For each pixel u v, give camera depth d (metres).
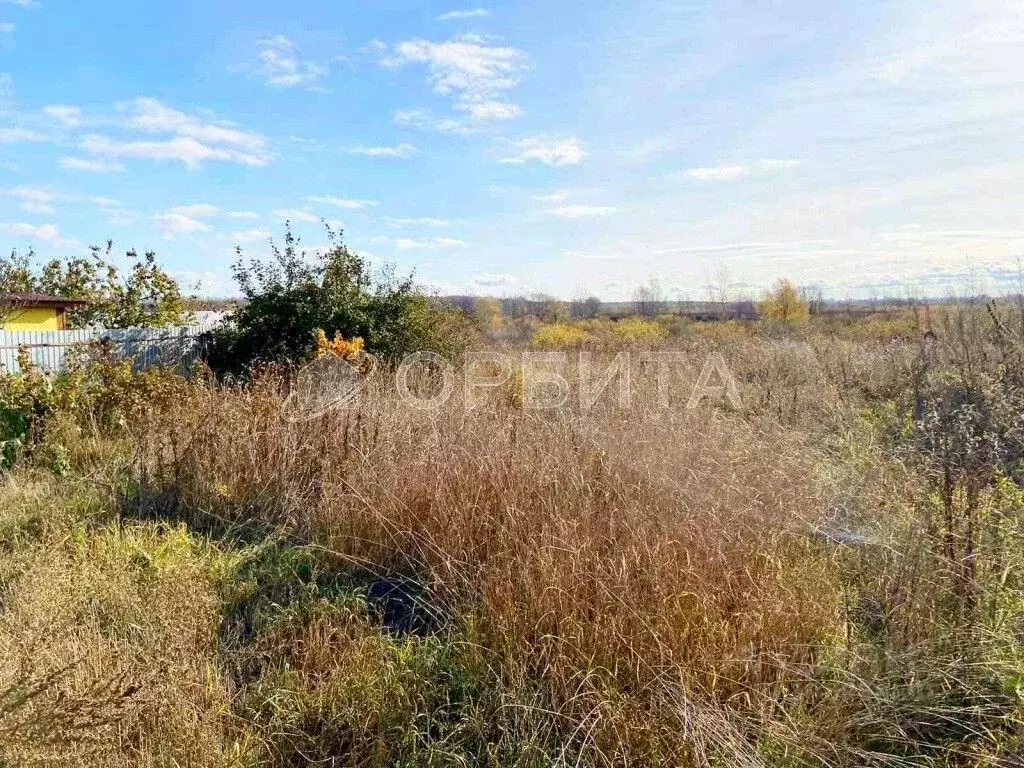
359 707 2.92
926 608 3.18
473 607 3.48
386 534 4.52
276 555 4.51
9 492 5.41
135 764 2.53
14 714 2.35
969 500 3.41
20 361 7.87
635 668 2.89
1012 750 2.51
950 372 7.64
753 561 3.47
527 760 2.56
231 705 2.96
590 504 3.97
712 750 2.48
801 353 12.38
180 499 5.35
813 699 2.82
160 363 11.43
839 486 4.75
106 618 3.50
